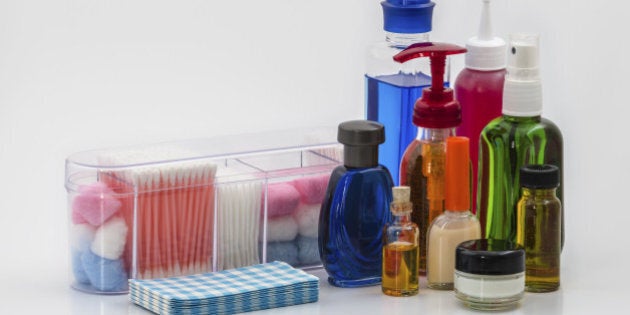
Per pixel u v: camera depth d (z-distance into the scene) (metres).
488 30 1.33
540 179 1.24
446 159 1.26
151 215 1.27
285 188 1.33
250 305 1.20
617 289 1.28
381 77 1.36
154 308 1.20
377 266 1.29
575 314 1.21
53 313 1.22
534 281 1.26
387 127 1.36
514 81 1.27
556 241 1.26
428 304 1.23
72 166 1.28
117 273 1.27
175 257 1.28
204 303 1.17
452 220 1.26
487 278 1.19
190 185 1.28
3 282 1.31
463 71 1.35
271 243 1.33
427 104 1.27
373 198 1.27
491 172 1.29
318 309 1.21
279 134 1.41
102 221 1.26
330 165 1.35
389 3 1.36
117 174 1.26
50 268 1.36
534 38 1.27
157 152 1.32
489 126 1.29
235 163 1.32
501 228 1.29
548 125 1.29
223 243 1.30
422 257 1.31
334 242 1.27
